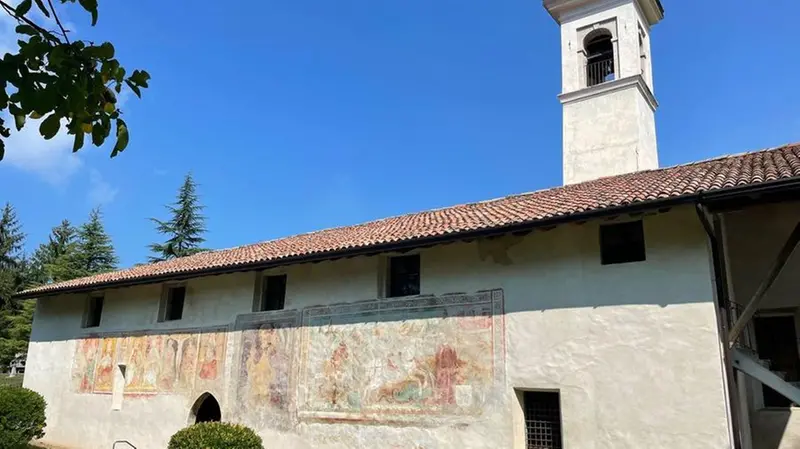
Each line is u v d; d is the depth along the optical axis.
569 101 18.94
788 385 9.30
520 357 10.95
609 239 10.81
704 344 9.30
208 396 15.88
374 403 12.55
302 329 14.21
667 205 9.24
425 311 12.37
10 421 16.20
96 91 2.92
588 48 19.97
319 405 13.38
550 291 10.95
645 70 19.44
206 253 20.69
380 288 13.18
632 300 10.09
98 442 17.45
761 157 12.02
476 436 11.06
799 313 11.70
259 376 14.64
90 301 19.73
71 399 18.78
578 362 10.31
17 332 38.34
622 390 9.80
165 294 17.55
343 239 14.60
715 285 9.54
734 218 12.23
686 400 9.23
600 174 17.84
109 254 41.25
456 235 11.21
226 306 15.91
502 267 11.64
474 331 11.63
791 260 11.77
